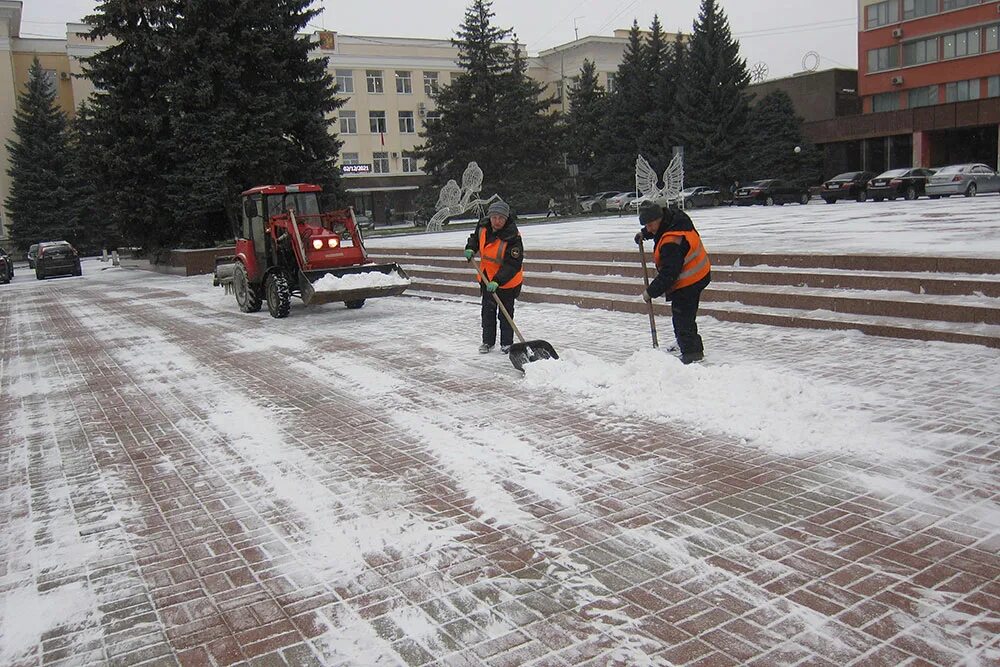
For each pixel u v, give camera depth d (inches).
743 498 161.2
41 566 151.5
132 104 1008.9
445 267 626.2
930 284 311.0
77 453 227.3
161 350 403.9
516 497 170.6
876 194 1178.0
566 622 118.7
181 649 119.1
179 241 1073.5
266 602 131.5
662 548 141.0
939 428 192.1
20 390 323.3
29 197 1855.3
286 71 1028.5
